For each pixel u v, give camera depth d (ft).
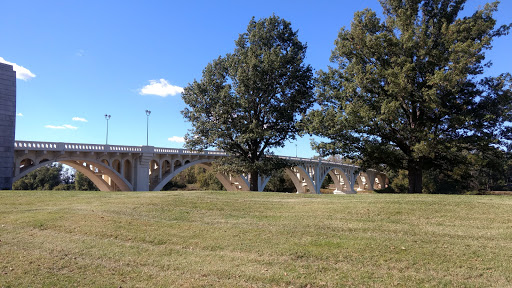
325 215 42.16
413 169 81.20
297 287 22.36
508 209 41.06
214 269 25.48
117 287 22.54
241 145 105.81
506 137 75.51
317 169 219.61
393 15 83.56
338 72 84.23
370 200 51.01
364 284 22.38
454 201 46.50
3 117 83.15
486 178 148.77
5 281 23.66
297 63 98.48
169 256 28.78
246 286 22.53
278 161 104.68
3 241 34.01
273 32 103.40
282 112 96.78
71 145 107.34
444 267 24.63
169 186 312.09
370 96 77.66
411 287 21.79
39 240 33.96
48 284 23.13
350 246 29.25
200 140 102.01
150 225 38.50
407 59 69.46
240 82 96.84
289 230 35.04
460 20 70.74
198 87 100.99
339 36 85.51
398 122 71.05
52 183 319.06
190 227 37.29
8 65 85.20
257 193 67.97
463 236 31.81
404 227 35.40
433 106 63.57
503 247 28.27
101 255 29.12
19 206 51.72
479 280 22.58
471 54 62.75
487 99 72.54
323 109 83.92
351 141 78.59
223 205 50.19
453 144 71.20
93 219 41.39
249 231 35.09
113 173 121.90
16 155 94.38
